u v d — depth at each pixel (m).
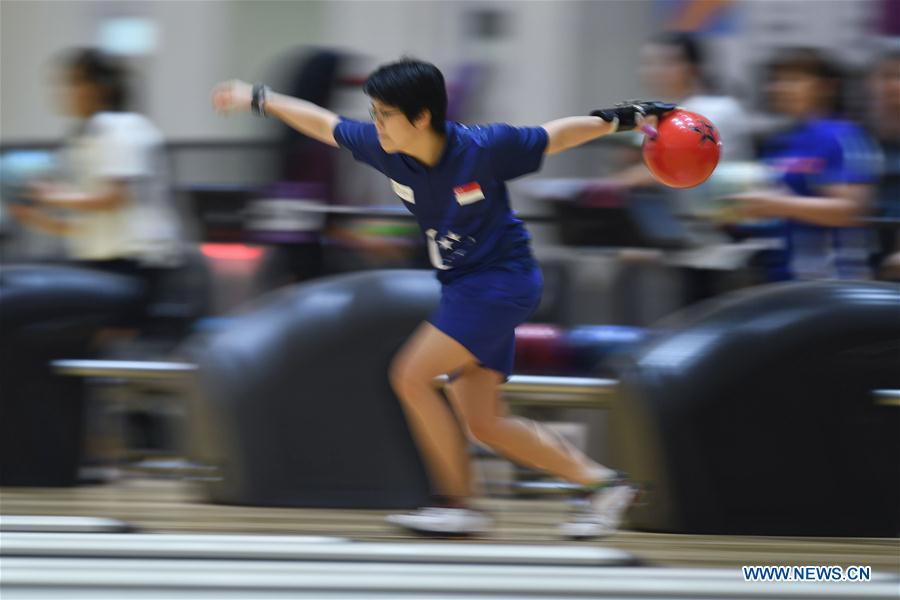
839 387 16.20
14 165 21.47
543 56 29.72
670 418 16.12
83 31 32.06
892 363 16.27
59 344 19.34
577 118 14.70
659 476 16.25
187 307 21.09
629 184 20.20
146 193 20.50
